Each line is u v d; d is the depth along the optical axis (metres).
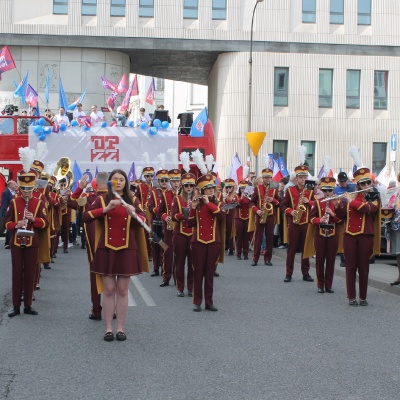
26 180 9.63
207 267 10.42
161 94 66.50
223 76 40.03
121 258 8.26
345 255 11.12
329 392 6.29
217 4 39.34
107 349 7.88
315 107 40.09
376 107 40.62
